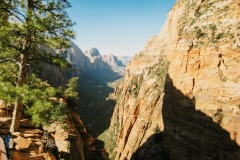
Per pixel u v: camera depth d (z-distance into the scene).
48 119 14.32
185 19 58.09
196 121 45.16
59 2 15.16
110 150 94.06
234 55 41.88
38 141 15.98
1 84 13.35
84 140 32.59
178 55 53.53
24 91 13.14
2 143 10.15
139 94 94.12
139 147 70.56
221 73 43.16
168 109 54.78
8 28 13.48
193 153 44.34
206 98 44.16
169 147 52.09
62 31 14.87
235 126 37.62
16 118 15.30
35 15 13.65
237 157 36.19
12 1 14.41
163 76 84.94
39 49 16.42
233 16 45.78
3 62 16.03
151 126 73.12
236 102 39.09
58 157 17.80
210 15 50.72
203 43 48.03
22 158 12.79
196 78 47.75
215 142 40.06
